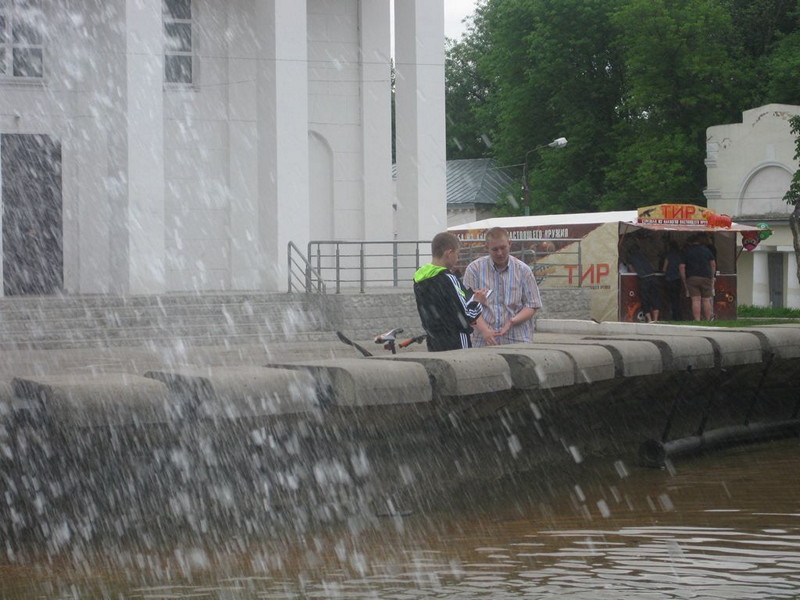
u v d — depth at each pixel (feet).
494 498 31.09
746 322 96.58
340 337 32.81
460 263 120.67
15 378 26.68
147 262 83.97
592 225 104.73
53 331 72.02
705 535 25.93
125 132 83.46
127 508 26.25
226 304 80.02
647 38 178.19
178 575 22.94
